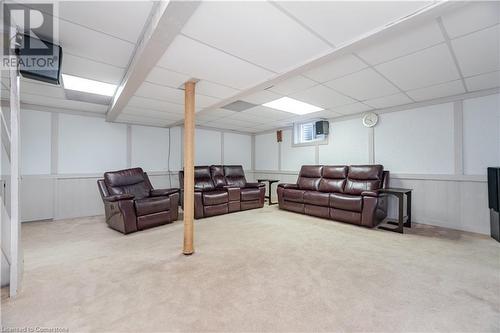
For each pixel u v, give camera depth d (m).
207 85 2.77
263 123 5.79
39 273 2.08
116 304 1.62
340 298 1.69
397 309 1.56
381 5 1.44
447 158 3.57
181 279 1.97
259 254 2.52
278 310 1.55
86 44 2.04
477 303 1.62
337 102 3.85
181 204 5.05
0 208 1.86
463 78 2.80
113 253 2.57
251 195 5.09
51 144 4.21
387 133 4.24
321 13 1.50
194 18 1.52
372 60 2.30
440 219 3.63
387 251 2.59
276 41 1.83
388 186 3.91
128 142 5.15
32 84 3.01
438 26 1.73
